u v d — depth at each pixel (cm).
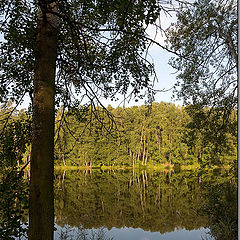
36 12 329
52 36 281
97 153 3919
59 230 868
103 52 380
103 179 2673
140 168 4181
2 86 332
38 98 264
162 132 4522
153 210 1293
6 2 277
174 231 930
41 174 251
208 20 552
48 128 261
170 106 4697
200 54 616
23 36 309
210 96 652
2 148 315
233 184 658
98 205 1411
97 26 338
